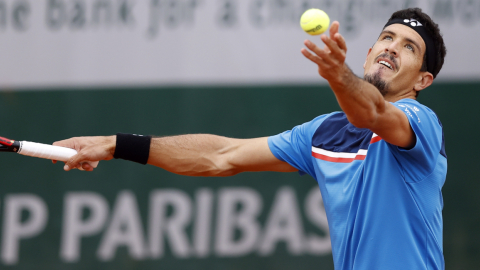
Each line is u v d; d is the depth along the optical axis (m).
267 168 10.47
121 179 22.20
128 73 22.23
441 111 21.45
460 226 21.30
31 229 22.31
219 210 21.80
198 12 21.97
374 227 8.50
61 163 22.47
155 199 22.02
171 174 22.05
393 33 10.01
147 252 21.91
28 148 9.75
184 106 22.08
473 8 20.97
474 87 21.27
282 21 21.73
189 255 21.77
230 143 10.55
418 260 8.41
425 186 8.55
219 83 22.03
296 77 21.81
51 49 22.41
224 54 21.97
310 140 9.91
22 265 22.20
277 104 21.88
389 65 9.85
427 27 9.98
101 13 22.25
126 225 22.06
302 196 21.62
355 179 8.88
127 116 22.25
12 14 22.41
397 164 8.55
